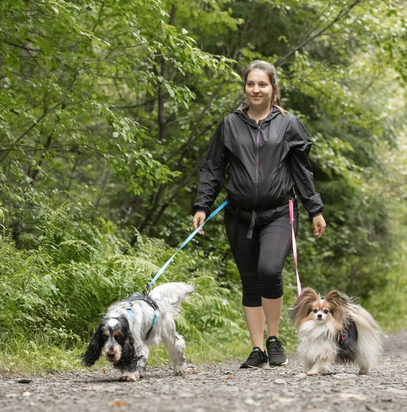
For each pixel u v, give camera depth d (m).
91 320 9.44
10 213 10.60
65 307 8.97
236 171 7.64
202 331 11.46
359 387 5.67
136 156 10.54
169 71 18.08
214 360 9.88
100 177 18.55
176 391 5.32
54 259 9.92
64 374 7.25
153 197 17.22
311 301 7.13
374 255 24.53
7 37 10.55
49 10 9.84
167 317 7.01
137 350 6.48
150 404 4.63
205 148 17.94
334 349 6.93
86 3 9.95
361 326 7.21
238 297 14.36
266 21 18.16
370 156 22.31
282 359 7.85
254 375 6.91
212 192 7.88
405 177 27.17
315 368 6.89
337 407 4.53
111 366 7.90
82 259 10.02
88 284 9.33
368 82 22.31
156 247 11.90
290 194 7.73
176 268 11.51
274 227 7.59
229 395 5.05
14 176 11.23
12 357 7.34
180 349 7.14
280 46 18.98
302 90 17.06
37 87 11.66
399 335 19.09
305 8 18.00
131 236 15.99
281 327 14.59
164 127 16.38
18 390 5.75
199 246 15.80
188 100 10.85
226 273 15.37
